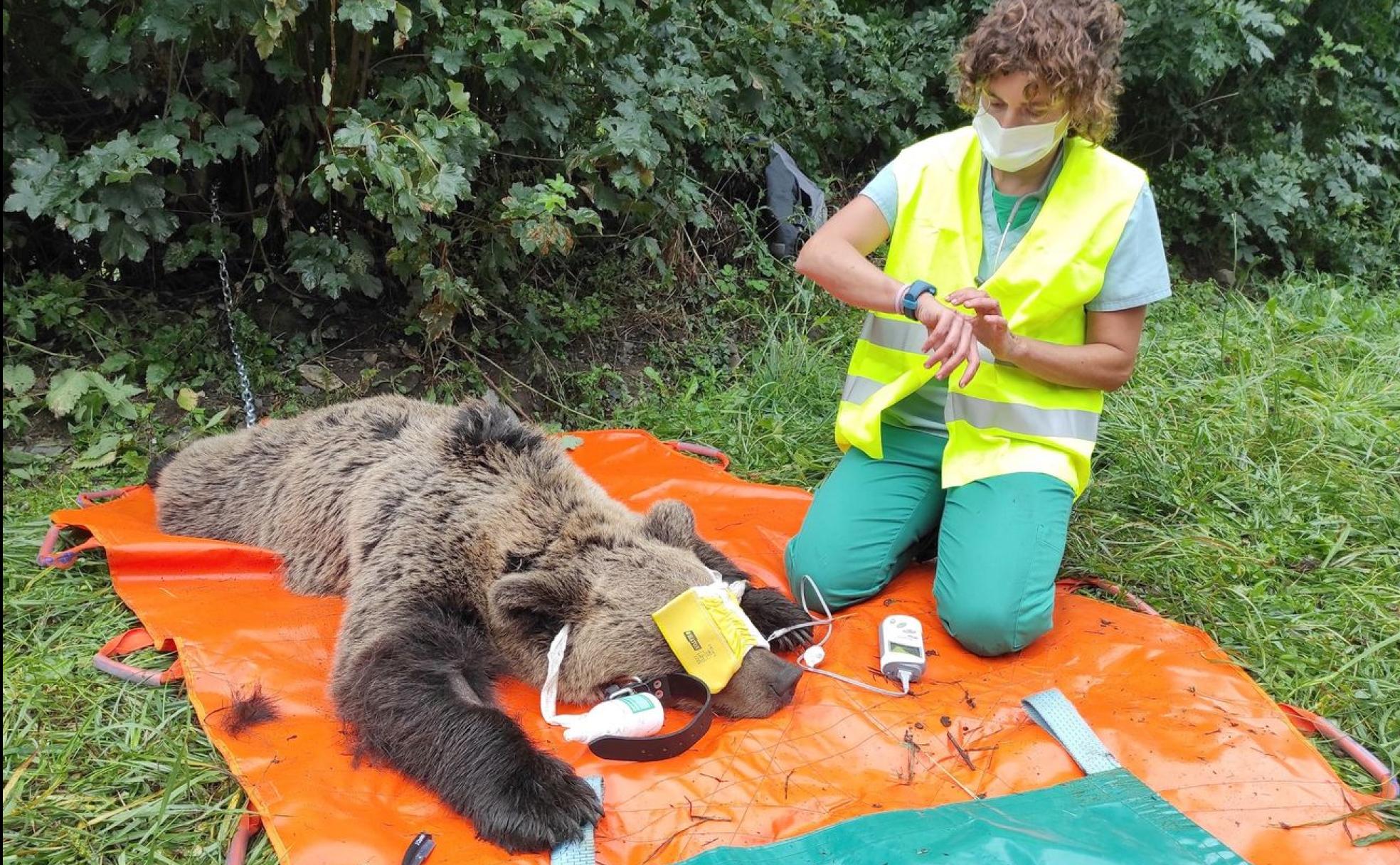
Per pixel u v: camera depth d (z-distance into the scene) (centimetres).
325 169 449
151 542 364
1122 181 329
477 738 258
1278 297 764
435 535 325
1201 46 724
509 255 533
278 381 517
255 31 409
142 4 429
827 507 360
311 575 364
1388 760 286
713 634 288
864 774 271
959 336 297
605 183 582
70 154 492
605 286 611
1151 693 302
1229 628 351
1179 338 640
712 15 656
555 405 560
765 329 639
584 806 246
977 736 287
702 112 586
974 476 340
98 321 501
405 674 279
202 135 480
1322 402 537
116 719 290
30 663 309
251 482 398
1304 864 238
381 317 556
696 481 453
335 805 250
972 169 343
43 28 462
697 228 654
